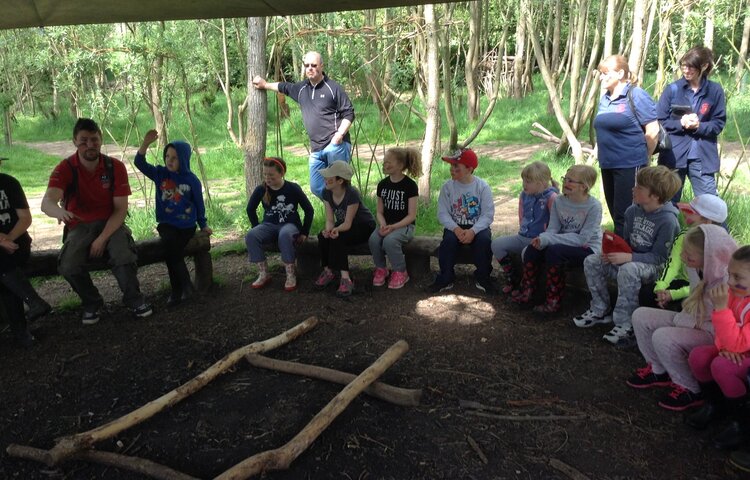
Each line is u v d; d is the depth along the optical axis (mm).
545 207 4074
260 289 4648
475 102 14695
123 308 4387
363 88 16219
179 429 2744
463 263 4504
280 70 8094
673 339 2742
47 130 18438
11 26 3879
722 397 2639
